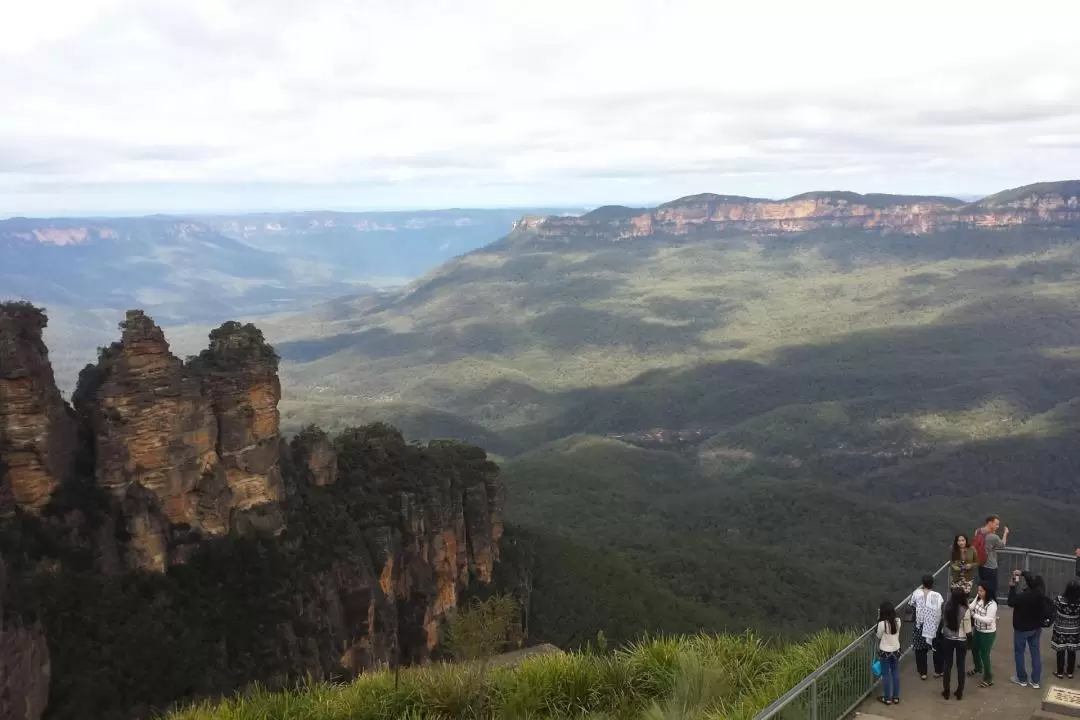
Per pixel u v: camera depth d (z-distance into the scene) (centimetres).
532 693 2398
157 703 3709
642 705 2367
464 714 2344
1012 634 2708
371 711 2380
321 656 4778
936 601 2356
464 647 2553
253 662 4325
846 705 2200
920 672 2409
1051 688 2261
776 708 1866
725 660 2622
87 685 3566
